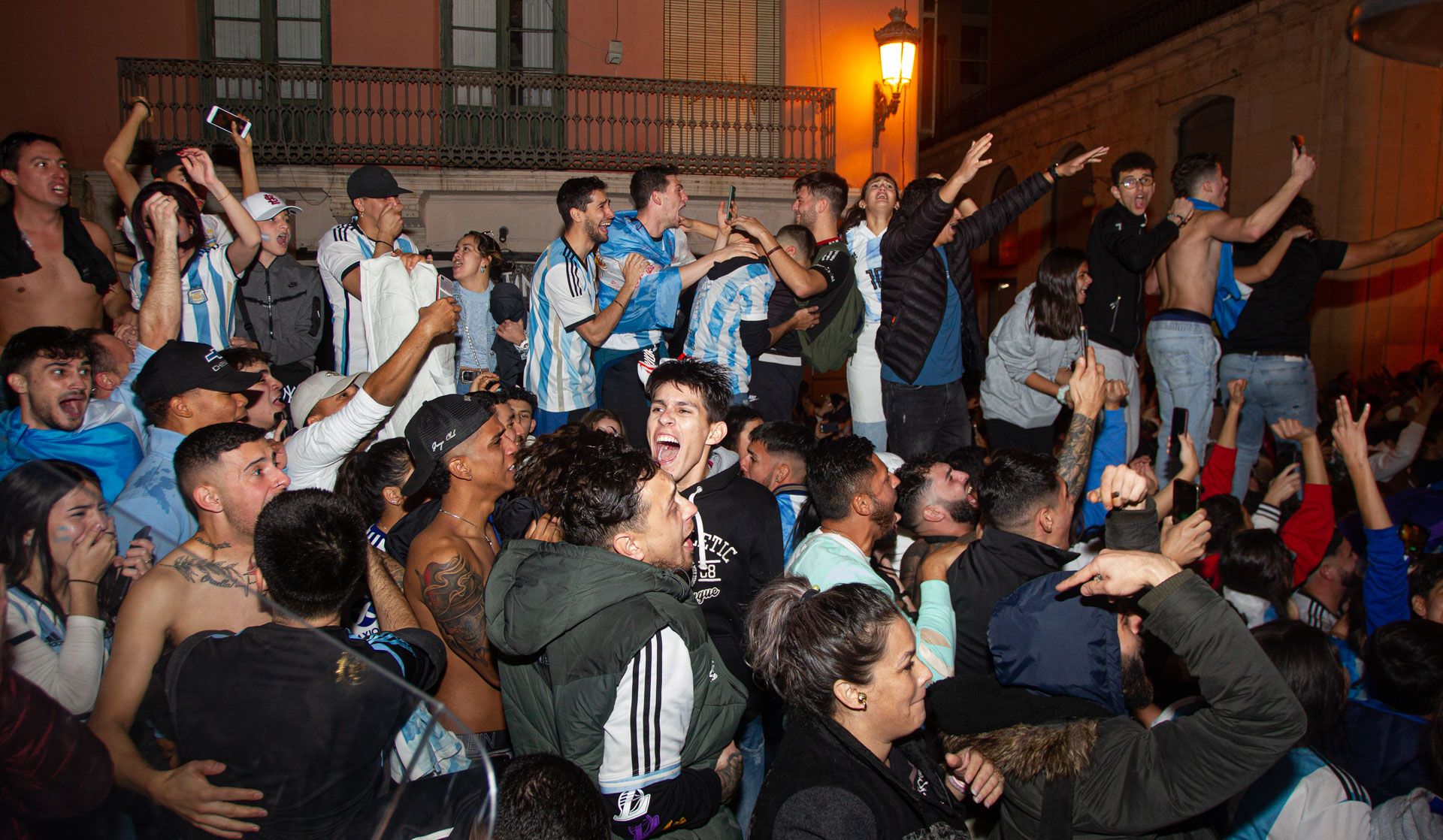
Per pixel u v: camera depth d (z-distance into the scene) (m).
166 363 2.96
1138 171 5.05
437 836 1.20
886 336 4.89
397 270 4.15
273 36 11.25
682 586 2.21
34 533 1.17
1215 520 4.07
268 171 10.80
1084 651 2.14
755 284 4.68
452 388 4.23
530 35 11.81
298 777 1.17
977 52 23.44
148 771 1.13
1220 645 1.90
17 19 10.66
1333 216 12.22
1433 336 11.86
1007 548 2.71
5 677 1.06
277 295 5.16
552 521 2.37
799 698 2.16
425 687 2.33
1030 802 2.10
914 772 2.30
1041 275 5.06
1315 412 5.52
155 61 10.76
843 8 11.98
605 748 2.05
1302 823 2.33
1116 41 16.83
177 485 2.85
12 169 4.39
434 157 11.34
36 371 3.02
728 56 12.17
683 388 3.08
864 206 5.52
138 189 4.93
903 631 2.12
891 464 3.99
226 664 1.19
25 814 1.04
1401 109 11.76
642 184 4.87
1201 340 5.14
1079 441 2.96
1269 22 13.12
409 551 2.83
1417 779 2.54
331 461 3.39
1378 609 3.55
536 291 4.70
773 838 2.03
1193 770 1.92
